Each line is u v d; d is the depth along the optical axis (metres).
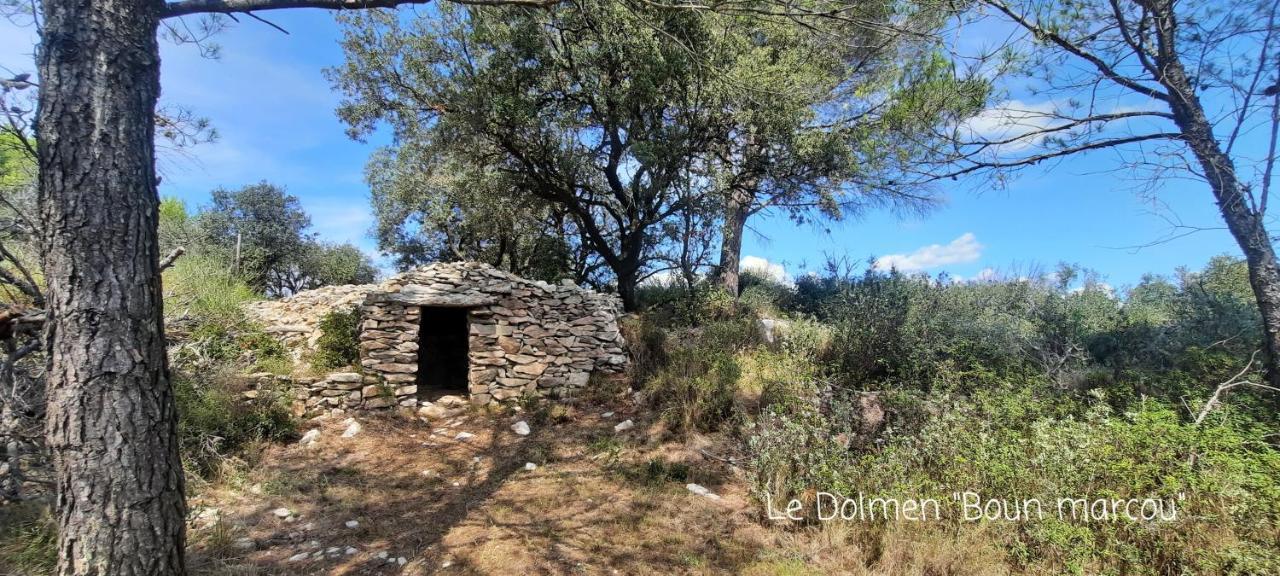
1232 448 4.02
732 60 10.55
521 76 11.83
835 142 11.60
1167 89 5.44
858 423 6.41
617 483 6.04
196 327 8.29
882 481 4.79
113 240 2.73
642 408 8.48
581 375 9.75
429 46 11.59
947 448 4.96
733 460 6.43
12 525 3.97
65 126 2.67
